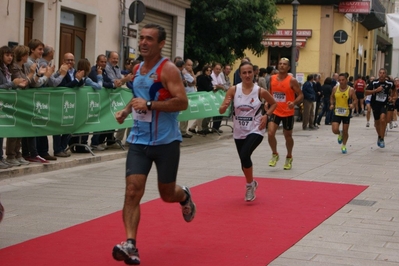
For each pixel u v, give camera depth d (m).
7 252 6.64
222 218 8.52
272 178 12.05
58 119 12.44
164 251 6.80
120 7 21.50
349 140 20.31
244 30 27.41
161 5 24.20
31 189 10.41
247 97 9.44
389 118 23.20
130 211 6.23
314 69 40.94
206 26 27.67
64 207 9.09
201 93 18.67
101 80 13.87
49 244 6.99
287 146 13.19
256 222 8.32
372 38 59.28
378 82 17.92
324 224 8.33
